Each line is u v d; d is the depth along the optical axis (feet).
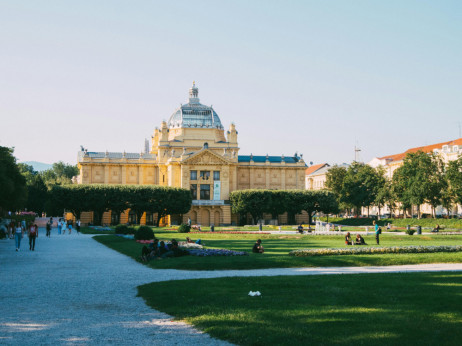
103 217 474.08
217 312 64.03
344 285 82.94
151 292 81.05
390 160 623.36
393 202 479.82
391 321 57.21
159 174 500.33
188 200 432.25
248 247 179.83
